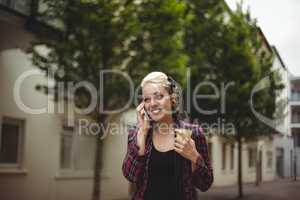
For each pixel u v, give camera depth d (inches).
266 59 878.4
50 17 435.2
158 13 441.7
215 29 730.2
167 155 101.3
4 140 523.5
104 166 708.0
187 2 702.5
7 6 423.2
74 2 423.8
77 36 425.1
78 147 650.2
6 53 518.0
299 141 1916.8
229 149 1386.6
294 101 1929.1
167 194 100.1
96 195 440.1
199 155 100.7
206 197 871.7
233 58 757.9
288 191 1091.3
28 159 549.0
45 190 575.8
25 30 448.1
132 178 101.7
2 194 504.7
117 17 430.9
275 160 1908.2
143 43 440.5
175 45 455.5
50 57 436.5
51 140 588.4
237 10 791.7
